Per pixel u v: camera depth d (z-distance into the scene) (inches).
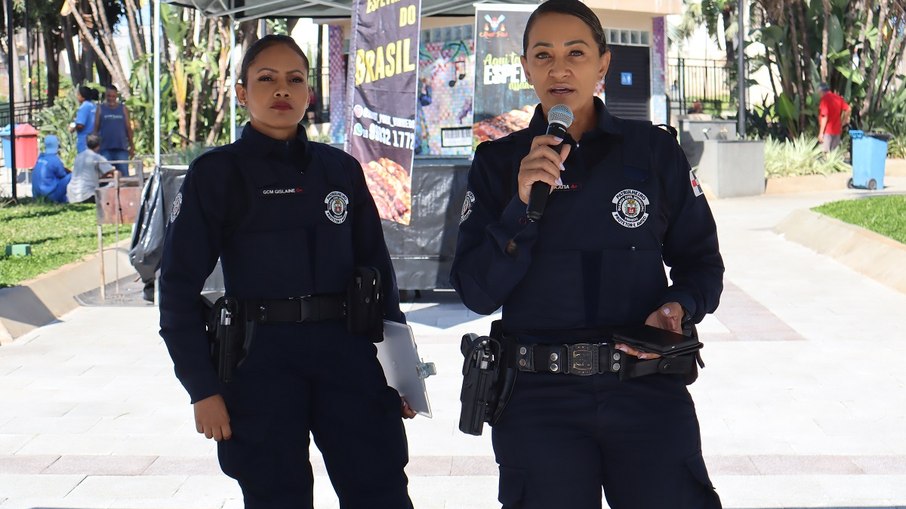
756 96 1465.3
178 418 244.7
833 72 909.8
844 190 756.0
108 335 331.6
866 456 209.3
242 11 468.1
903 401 245.9
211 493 196.7
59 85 1291.8
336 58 752.3
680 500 111.9
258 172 136.1
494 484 198.1
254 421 133.0
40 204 658.2
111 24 1135.6
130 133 685.3
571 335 113.2
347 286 138.4
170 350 133.0
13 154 658.8
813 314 340.5
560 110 110.3
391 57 327.6
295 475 133.9
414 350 138.5
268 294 135.0
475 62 388.5
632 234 114.0
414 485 197.9
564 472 111.4
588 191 113.7
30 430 236.4
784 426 229.8
